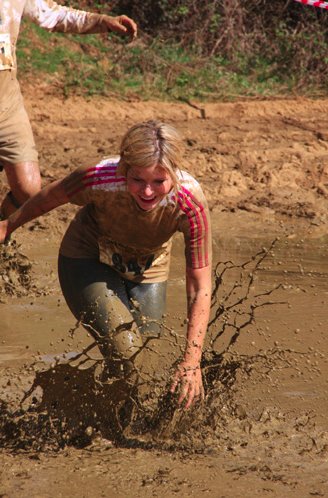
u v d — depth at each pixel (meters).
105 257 5.01
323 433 4.99
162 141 4.36
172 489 4.25
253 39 21.39
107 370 4.91
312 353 6.28
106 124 15.88
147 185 4.43
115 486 4.28
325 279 8.30
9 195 7.94
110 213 4.75
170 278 8.26
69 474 4.40
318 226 10.59
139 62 19.19
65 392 4.88
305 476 4.44
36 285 7.92
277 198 11.71
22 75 17.53
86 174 4.66
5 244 7.87
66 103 16.56
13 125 7.79
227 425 5.07
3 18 7.69
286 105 17.80
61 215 10.39
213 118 16.94
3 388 5.55
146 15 21.58
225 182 12.20
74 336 6.66
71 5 21.31
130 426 4.93
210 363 5.19
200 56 20.30
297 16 22.23
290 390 5.62
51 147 13.79
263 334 6.67
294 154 13.69
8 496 4.15
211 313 7.12
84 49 19.31
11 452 4.66
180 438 4.90
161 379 5.04
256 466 4.54
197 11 21.30
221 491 4.24
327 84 20.20
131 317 4.95
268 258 9.07
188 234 4.70
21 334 6.68
